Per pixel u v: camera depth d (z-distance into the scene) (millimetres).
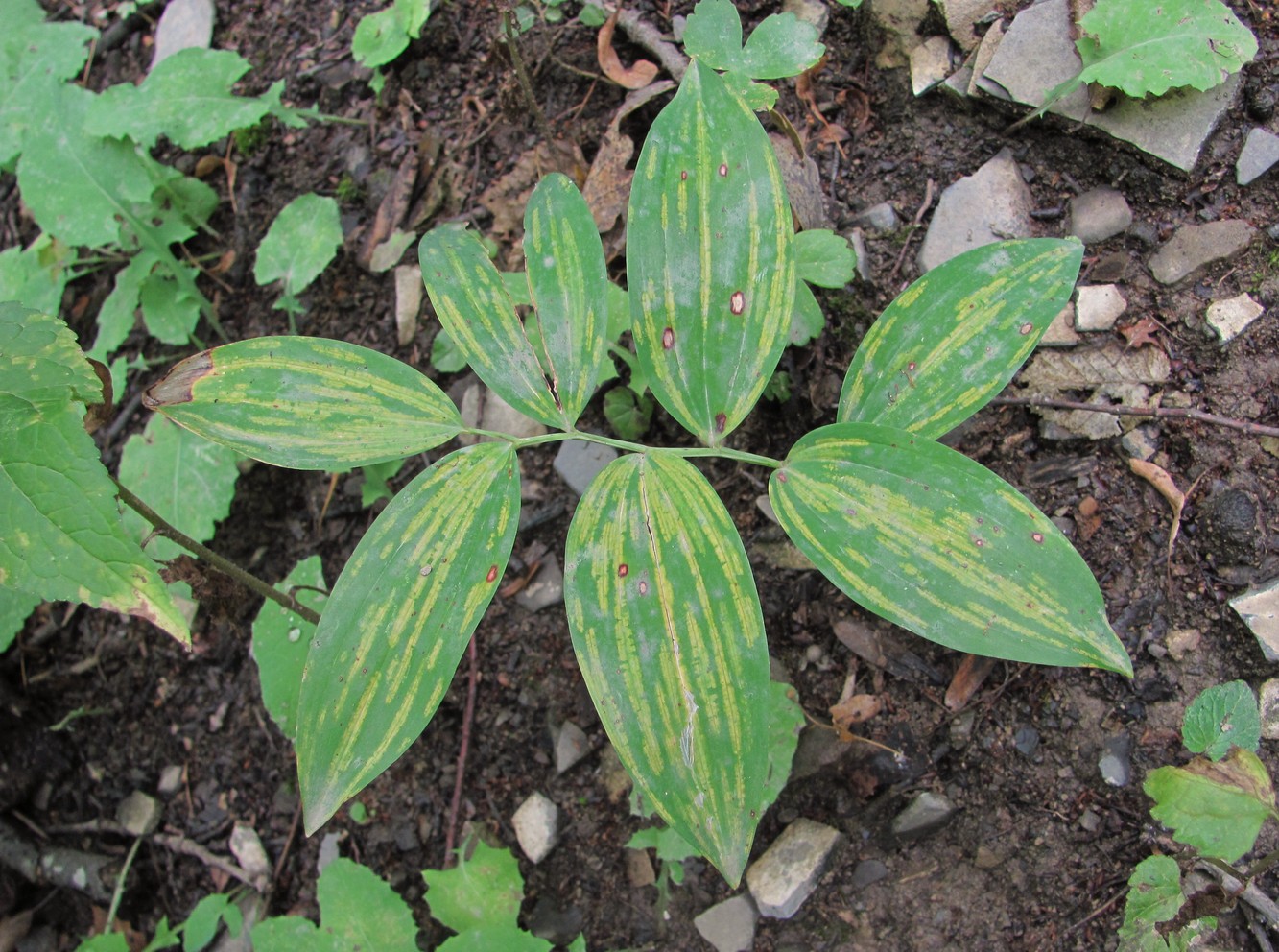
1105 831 357
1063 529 377
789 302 315
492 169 465
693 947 389
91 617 496
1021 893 363
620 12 455
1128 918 323
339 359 324
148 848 471
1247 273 377
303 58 518
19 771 491
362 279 477
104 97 485
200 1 551
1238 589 357
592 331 327
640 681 288
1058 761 365
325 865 433
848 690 388
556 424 327
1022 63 398
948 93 416
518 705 418
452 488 314
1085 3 395
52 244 528
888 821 379
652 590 294
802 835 385
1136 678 361
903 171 418
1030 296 320
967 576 291
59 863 480
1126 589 368
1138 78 374
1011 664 374
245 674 466
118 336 490
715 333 317
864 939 375
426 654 300
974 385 319
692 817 281
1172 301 382
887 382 326
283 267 470
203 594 377
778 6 445
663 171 316
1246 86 385
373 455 319
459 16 489
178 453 459
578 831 406
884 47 430
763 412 411
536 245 331
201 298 486
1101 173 397
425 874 393
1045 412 384
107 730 486
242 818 455
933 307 325
